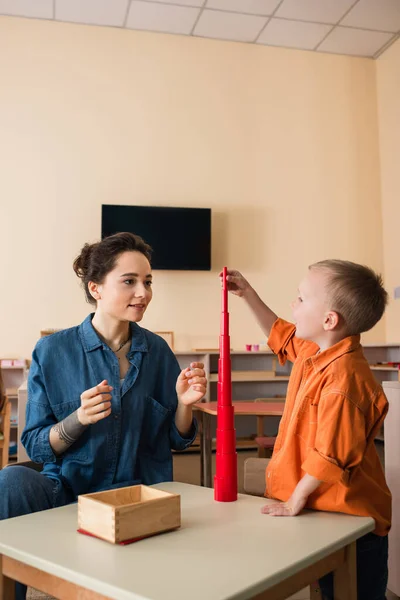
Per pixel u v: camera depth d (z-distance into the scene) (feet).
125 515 2.47
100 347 4.09
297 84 16.76
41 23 15.40
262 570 2.14
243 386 15.79
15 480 3.52
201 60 16.26
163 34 16.11
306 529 2.70
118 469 3.93
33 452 3.74
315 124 16.75
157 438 4.20
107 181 15.46
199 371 3.89
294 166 16.53
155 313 15.39
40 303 14.80
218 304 15.75
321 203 16.56
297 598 5.13
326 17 15.02
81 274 4.35
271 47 16.69
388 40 16.21
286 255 16.24
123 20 15.39
